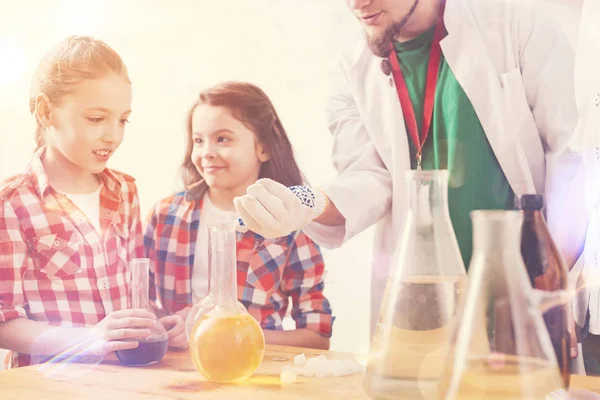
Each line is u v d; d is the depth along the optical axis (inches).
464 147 53.8
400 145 55.9
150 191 65.7
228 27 64.3
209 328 28.2
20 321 47.8
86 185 62.7
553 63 50.3
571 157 49.4
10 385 28.8
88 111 63.4
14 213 56.9
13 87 71.0
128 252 62.9
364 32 57.9
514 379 17.6
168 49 65.0
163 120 65.3
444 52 54.4
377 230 56.8
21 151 70.7
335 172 59.6
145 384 28.5
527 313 18.1
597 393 24.3
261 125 61.5
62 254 58.4
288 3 60.6
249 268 58.4
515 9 51.4
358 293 57.3
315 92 60.5
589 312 39.5
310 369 30.0
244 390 26.9
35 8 71.6
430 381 21.2
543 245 23.1
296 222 31.9
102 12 68.5
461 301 19.5
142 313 34.3
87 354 33.9
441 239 22.3
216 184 61.7
